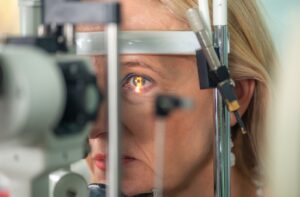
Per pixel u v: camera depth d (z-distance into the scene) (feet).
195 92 2.81
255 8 3.14
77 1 1.67
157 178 2.63
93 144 2.76
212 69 2.37
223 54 2.48
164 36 2.70
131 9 2.74
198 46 2.68
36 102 1.40
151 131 2.77
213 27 2.52
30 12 1.81
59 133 1.59
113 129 1.61
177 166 2.84
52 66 1.49
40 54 1.50
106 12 1.59
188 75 2.79
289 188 2.67
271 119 3.10
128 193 2.82
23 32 1.82
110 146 1.61
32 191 1.71
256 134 3.12
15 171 1.69
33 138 1.54
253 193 3.20
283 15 3.39
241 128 2.79
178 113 2.78
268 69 3.18
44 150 1.60
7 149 1.65
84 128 1.66
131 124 2.77
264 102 3.09
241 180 3.20
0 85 1.41
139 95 2.77
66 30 1.74
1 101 1.42
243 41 3.03
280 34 3.32
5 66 1.40
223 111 2.51
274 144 3.03
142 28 2.73
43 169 1.63
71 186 2.12
